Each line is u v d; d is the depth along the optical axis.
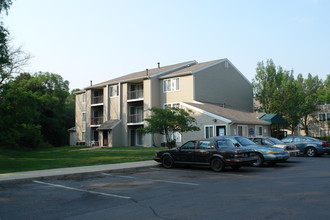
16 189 9.67
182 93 33.28
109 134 36.84
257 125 30.23
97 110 43.06
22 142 38.47
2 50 21.31
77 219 6.11
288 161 17.75
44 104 47.84
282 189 8.67
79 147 38.81
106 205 7.28
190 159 14.16
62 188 9.75
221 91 36.44
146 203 7.37
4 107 20.50
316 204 6.77
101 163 16.75
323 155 22.30
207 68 34.69
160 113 21.36
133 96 37.41
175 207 6.85
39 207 7.22
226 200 7.43
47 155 25.34
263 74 37.94
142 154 23.00
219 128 26.66
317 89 43.34
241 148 13.47
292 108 36.03
